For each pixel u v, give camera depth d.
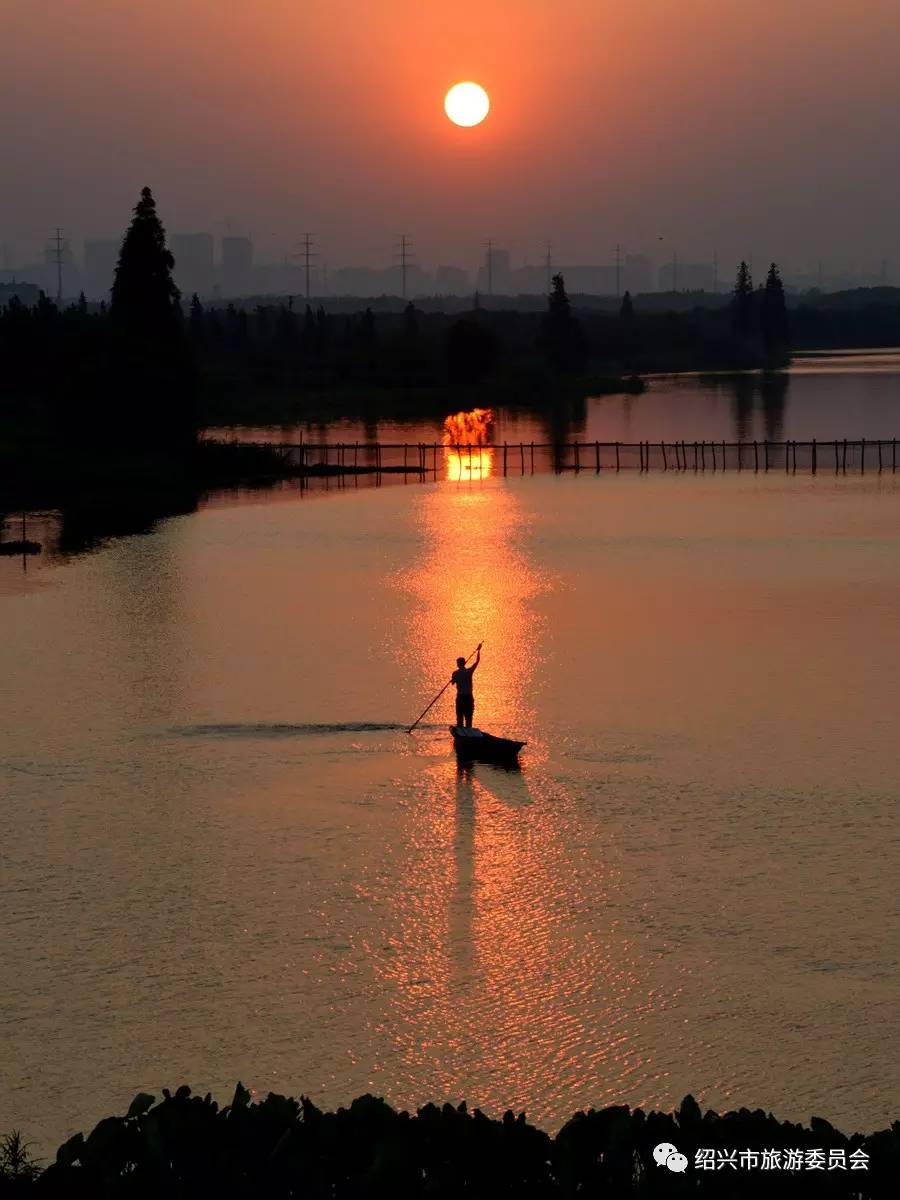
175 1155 23.92
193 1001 39.62
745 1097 34.56
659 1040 37.31
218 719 68.50
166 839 52.44
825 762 60.75
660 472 189.38
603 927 44.31
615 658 81.06
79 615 95.00
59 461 183.88
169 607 97.56
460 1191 23.52
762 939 43.16
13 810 55.66
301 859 50.38
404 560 117.62
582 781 58.78
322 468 187.38
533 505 154.75
